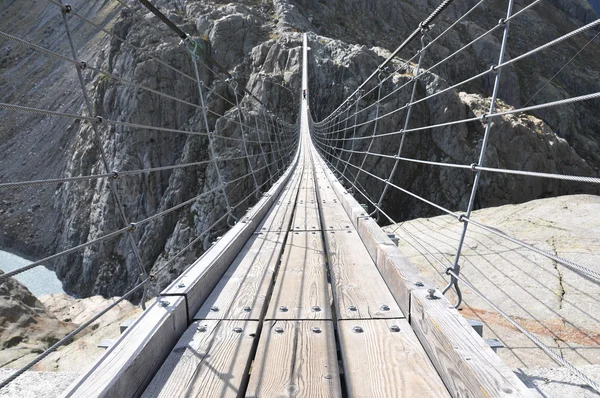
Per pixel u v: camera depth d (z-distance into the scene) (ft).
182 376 5.32
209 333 6.51
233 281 8.79
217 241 10.37
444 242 15.21
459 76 250.78
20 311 13.37
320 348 6.07
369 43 223.30
